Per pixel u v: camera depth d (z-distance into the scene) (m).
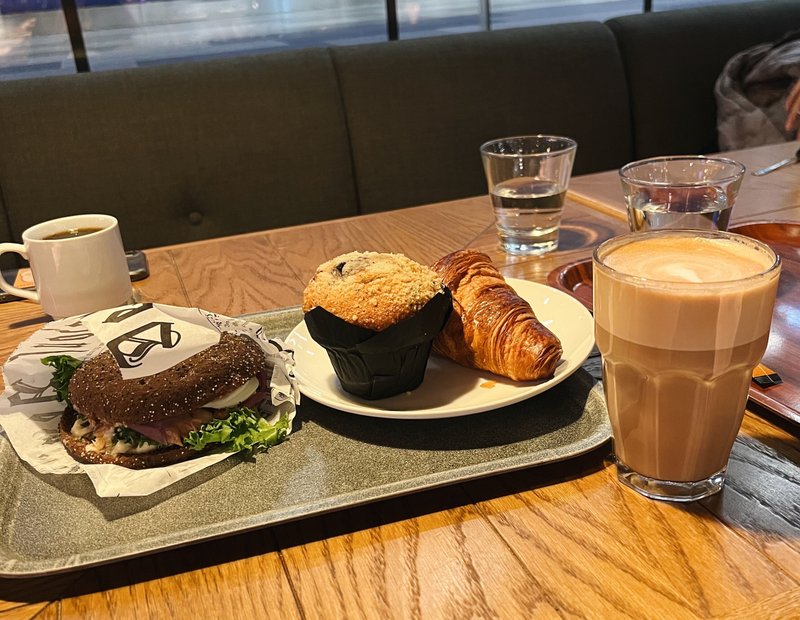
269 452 0.56
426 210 1.22
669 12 2.15
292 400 0.60
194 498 0.51
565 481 0.52
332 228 1.16
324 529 0.49
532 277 0.89
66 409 0.62
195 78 1.72
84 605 0.44
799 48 2.01
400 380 0.61
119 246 0.84
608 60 2.02
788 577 0.41
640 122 2.10
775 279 0.44
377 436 0.58
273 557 0.46
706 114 2.16
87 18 2.01
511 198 0.96
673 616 0.39
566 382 0.63
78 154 1.65
